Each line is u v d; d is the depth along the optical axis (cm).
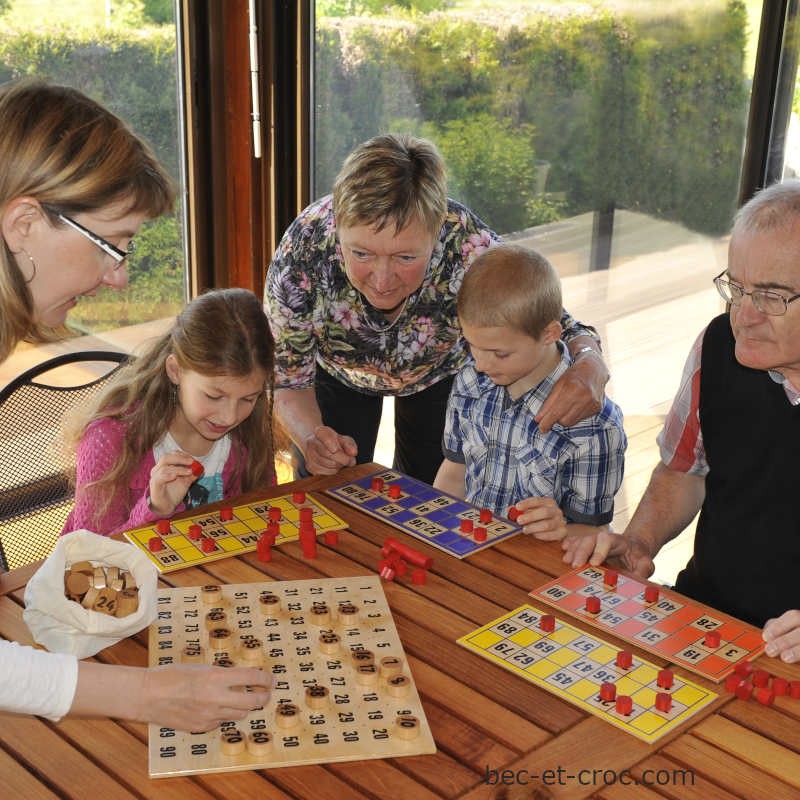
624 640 130
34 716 112
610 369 284
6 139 104
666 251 260
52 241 109
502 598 140
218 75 306
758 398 158
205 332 170
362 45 303
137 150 111
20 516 178
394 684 117
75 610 121
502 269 173
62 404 184
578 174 271
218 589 136
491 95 281
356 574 145
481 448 195
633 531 174
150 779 104
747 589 161
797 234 137
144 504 166
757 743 111
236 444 192
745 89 233
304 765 106
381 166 171
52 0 272
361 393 237
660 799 102
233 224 326
